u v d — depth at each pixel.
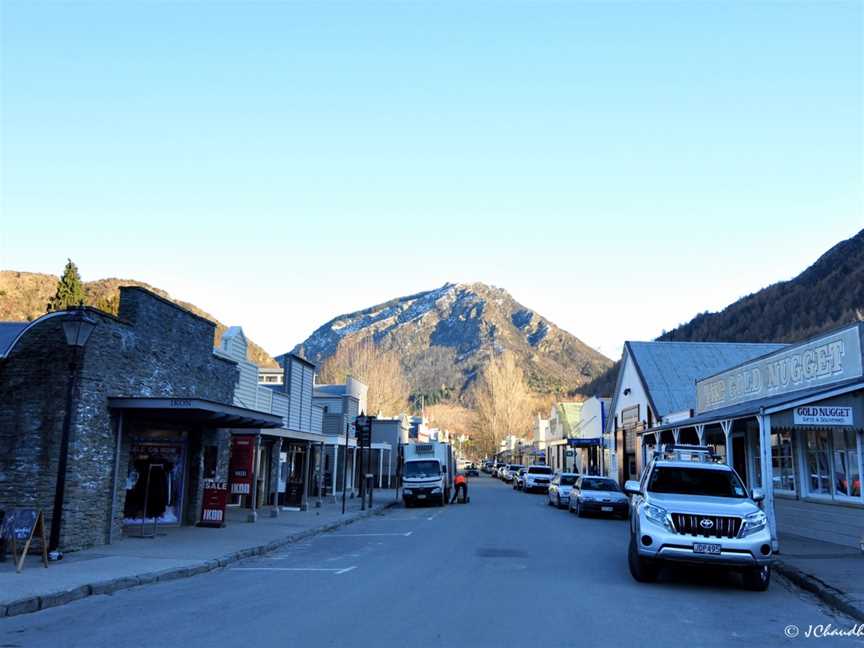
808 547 16.70
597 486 28.69
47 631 8.38
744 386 23.41
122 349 17.23
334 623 8.59
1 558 13.71
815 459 18.88
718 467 13.24
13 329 16.12
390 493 46.12
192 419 20.03
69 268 47.16
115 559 14.04
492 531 21.27
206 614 9.27
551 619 8.88
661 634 8.24
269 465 31.06
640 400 38.41
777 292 90.44
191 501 21.16
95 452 16.14
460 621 8.71
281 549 17.44
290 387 33.59
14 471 15.29
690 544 11.25
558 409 70.25
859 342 16.44
